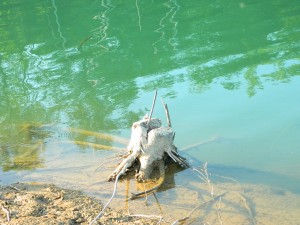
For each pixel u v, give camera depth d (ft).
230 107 15.55
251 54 20.10
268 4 27.22
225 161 12.48
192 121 14.80
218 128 14.33
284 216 9.93
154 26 25.26
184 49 21.43
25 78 19.57
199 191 10.93
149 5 29.50
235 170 11.99
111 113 15.74
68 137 14.20
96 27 26.02
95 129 14.65
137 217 9.81
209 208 10.23
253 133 13.93
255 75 17.92
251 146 13.24
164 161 11.94
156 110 15.67
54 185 11.28
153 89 17.39
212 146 13.30
